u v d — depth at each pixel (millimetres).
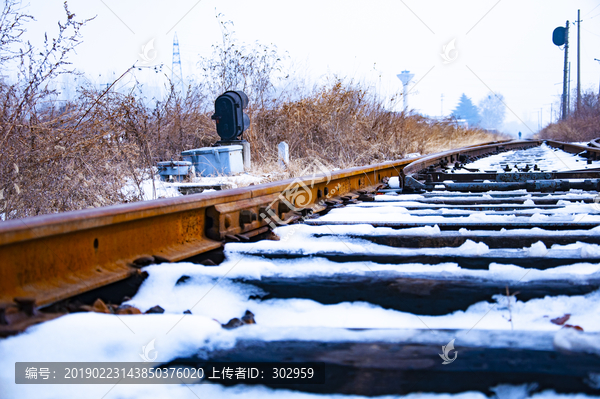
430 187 6004
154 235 2367
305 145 10070
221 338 1387
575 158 13344
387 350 1268
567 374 1107
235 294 1957
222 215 2762
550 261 2166
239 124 8742
